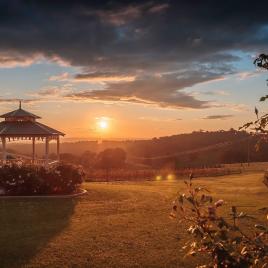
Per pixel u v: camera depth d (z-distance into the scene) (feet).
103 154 187.73
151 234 40.73
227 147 212.43
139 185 97.71
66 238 39.45
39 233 41.60
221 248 12.25
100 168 175.11
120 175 131.95
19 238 39.55
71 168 70.54
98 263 32.19
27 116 95.14
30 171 68.23
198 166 192.13
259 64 12.89
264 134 12.88
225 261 12.18
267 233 12.43
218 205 12.60
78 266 31.58
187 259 32.42
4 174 67.31
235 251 12.28
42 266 31.53
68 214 52.16
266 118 12.89
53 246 36.60
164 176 137.18
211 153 224.33
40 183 67.62
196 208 12.84
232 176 133.39
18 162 74.79
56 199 64.28
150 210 55.01
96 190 73.77
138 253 34.55
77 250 35.47
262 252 12.07
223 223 12.37
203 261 31.81
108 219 48.78
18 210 54.44
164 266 31.35
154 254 34.14
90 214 52.31
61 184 68.95
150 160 226.58
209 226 12.66
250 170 155.43
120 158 188.85
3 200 63.00
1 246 36.68
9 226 45.14
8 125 95.86
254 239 12.29
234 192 77.66
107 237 39.75
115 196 68.18
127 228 43.68
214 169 154.81
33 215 51.21
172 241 37.83
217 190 82.23
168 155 234.38
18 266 31.50
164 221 46.93
